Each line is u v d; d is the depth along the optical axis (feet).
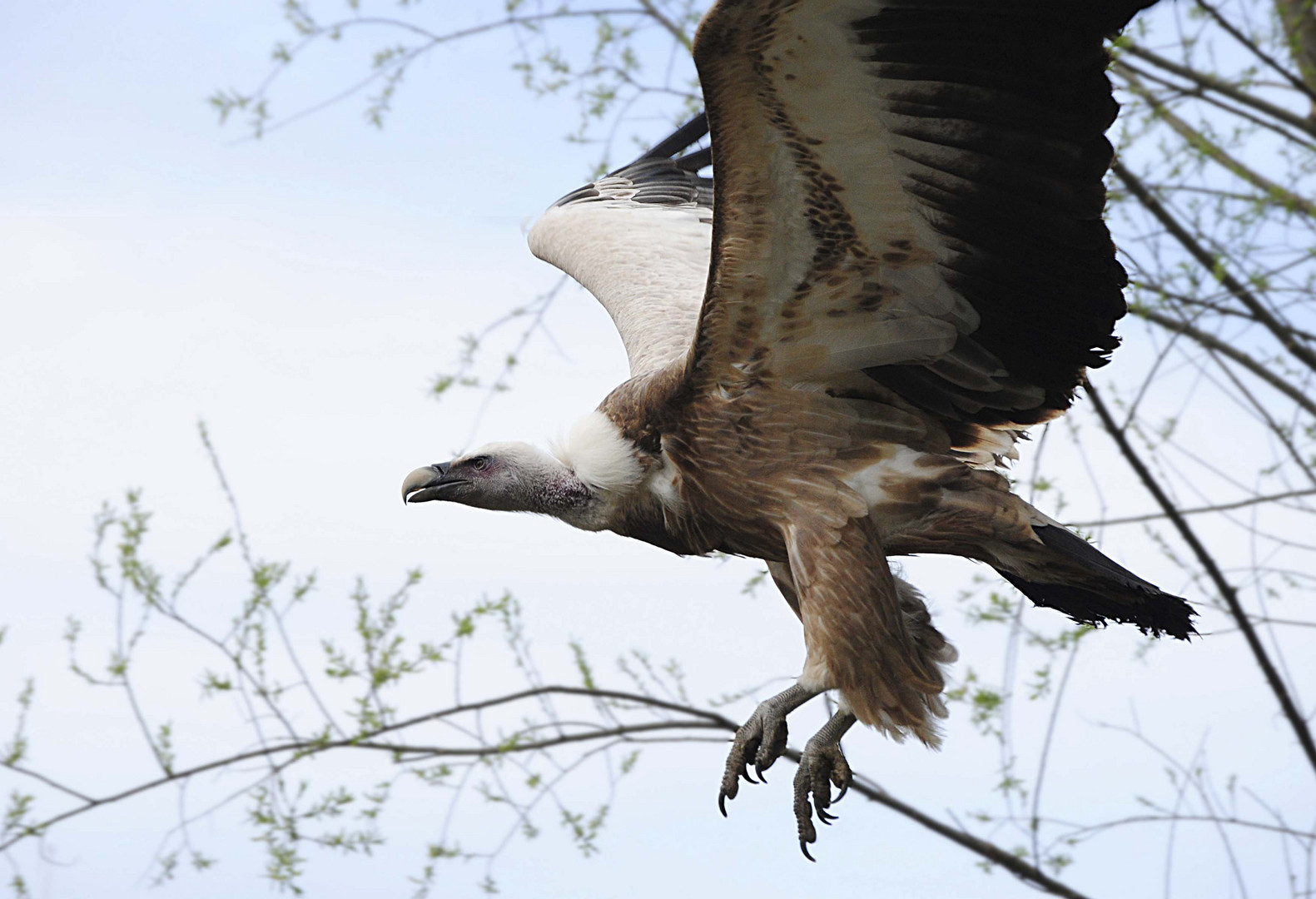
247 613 40.32
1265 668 41.11
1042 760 39.27
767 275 28.68
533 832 39.37
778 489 30.12
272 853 38.73
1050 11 24.59
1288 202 41.37
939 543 30.27
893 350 29.37
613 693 42.04
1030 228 27.02
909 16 24.80
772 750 29.09
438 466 34.22
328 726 40.65
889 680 29.09
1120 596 30.17
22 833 38.11
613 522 32.60
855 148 26.63
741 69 25.55
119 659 39.70
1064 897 40.01
